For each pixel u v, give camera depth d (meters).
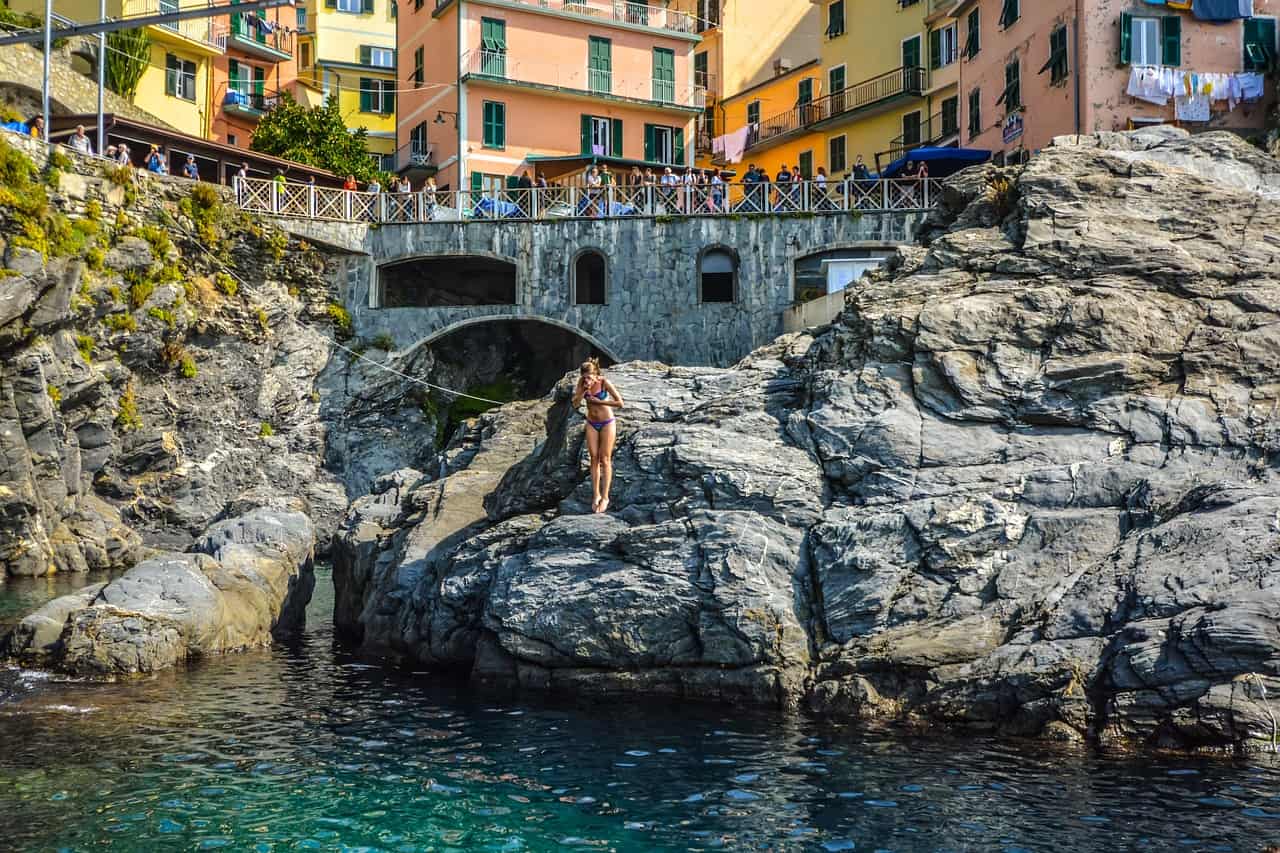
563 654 14.98
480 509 18.58
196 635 17.34
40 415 29.28
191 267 36.62
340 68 59.31
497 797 10.82
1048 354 15.57
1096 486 14.30
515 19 48.53
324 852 9.52
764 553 14.54
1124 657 12.07
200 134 51.31
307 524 21.69
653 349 38.94
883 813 10.23
